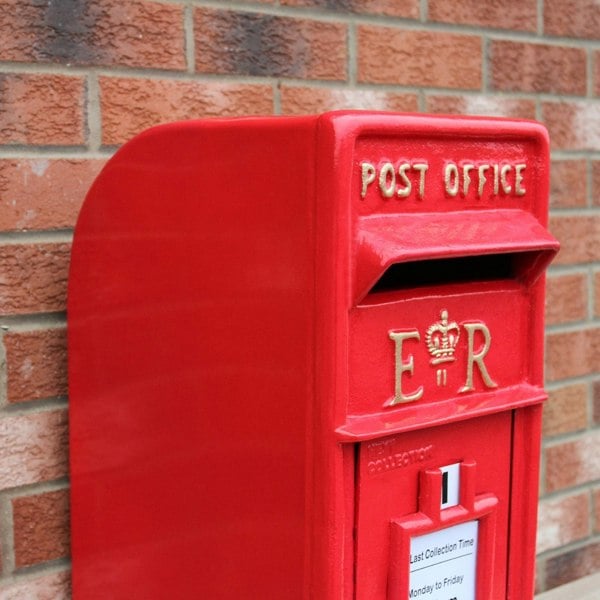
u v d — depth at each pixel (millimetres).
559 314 1805
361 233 889
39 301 1248
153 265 1056
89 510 1205
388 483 956
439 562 1029
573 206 1811
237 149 946
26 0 1207
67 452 1287
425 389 969
